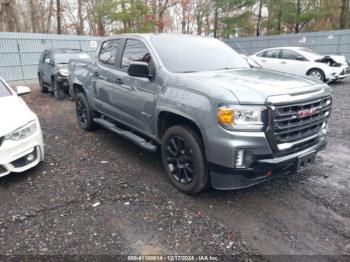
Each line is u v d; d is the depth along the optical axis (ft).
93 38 63.67
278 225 9.73
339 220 9.99
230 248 8.64
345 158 15.26
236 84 10.20
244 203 11.07
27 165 12.83
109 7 81.25
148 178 13.08
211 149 9.82
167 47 13.50
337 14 89.86
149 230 9.42
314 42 68.28
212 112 9.65
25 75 52.95
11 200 11.25
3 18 72.33
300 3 90.27
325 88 11.25
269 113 9.19
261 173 9.76
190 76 11.37
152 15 84.79
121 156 15.67
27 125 12.72
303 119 10.18
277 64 42.86
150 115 12.85
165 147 12.25
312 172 13.64
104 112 17.34
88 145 17.46
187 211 10.50
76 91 21.02
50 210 10.54
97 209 10.60
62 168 14.12
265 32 107.34
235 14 95.66
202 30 103.96
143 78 13.01
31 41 52.95
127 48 15.01
